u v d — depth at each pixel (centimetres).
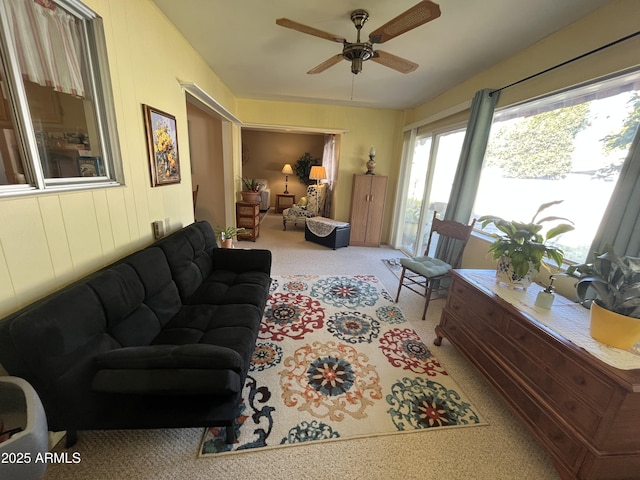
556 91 196
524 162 235
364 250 465
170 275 174
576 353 113
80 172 142
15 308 101
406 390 166
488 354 162
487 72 267
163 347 109
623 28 156
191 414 107
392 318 249
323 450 127
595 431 106
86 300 109
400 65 208
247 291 197
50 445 119
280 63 289
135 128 173
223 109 321
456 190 286
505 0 165
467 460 127
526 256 159
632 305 110
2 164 106
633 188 142
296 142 790
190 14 200
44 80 115
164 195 216
